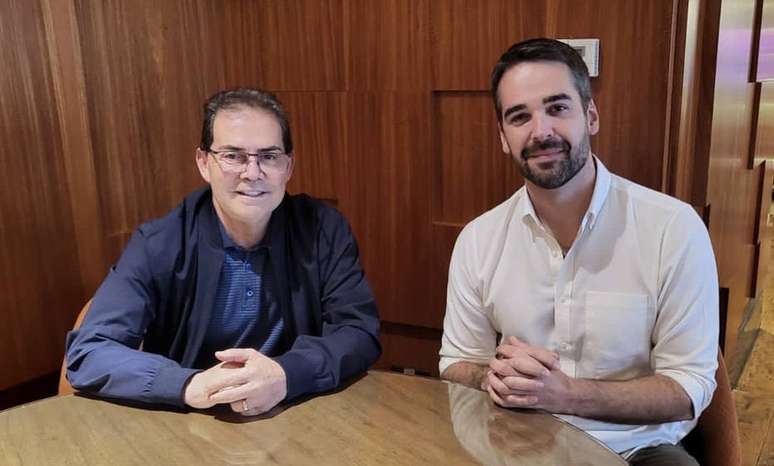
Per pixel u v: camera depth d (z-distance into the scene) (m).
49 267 2.13
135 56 2.28
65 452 1.10
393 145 2.32
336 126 2.42
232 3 2.52
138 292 1.44
